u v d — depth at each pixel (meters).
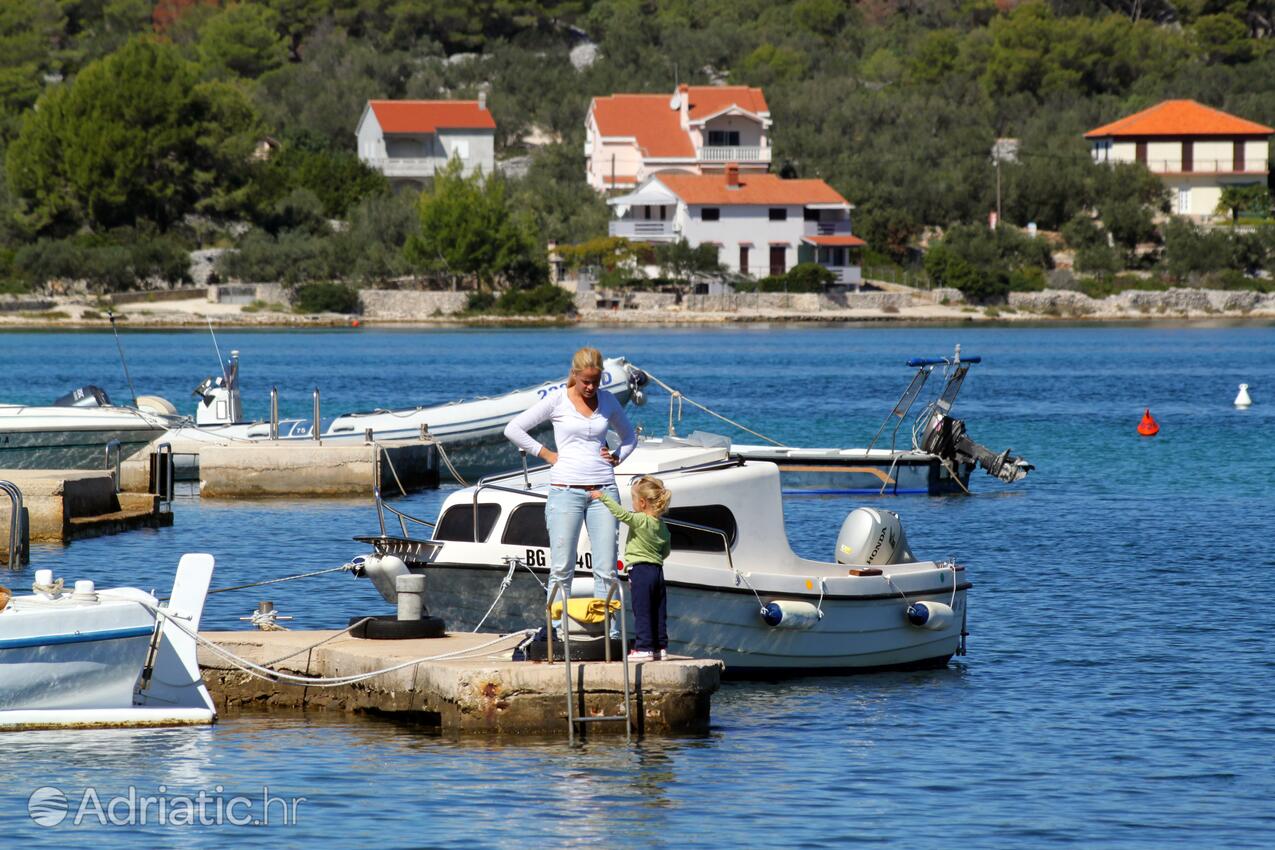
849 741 59.12
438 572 68.38
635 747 57.47
